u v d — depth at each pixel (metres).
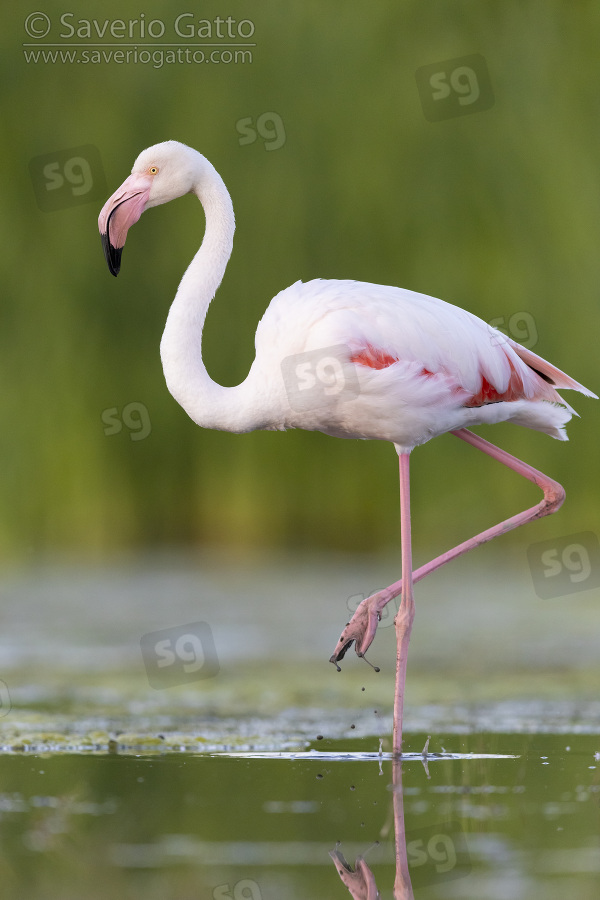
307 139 14.16
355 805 5.13
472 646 10.05
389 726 7.04
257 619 11.13
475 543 7.46
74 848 4.46
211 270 7.32
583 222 14.12
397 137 14.09
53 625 10.88
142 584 13.12
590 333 14.12
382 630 11.14
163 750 6.36
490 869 4.22
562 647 9.88
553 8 14.01
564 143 14.06
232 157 14.14
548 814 4.96
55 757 6.15
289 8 13.98
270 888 4.01
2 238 14.30
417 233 14.22
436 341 7.05
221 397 7.10
